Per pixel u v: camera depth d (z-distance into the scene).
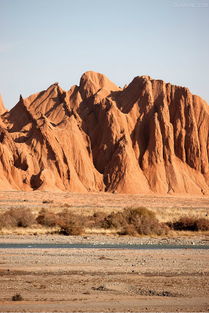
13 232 126.50
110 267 82.25
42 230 130.62
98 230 132.62
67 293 64.25
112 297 62.81
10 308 57.00
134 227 132.50
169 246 111.62
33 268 79.94
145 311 56.91
